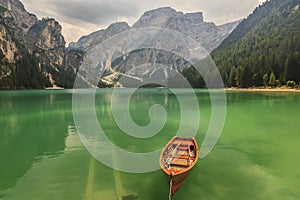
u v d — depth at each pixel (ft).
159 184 52.90
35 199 47.78
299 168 61.82
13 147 82.74
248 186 51.75
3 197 48.65
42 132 105.09
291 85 364.79
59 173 59.52
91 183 53.57
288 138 91.09
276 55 447.01
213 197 47.03
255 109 169.37
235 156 70.95
